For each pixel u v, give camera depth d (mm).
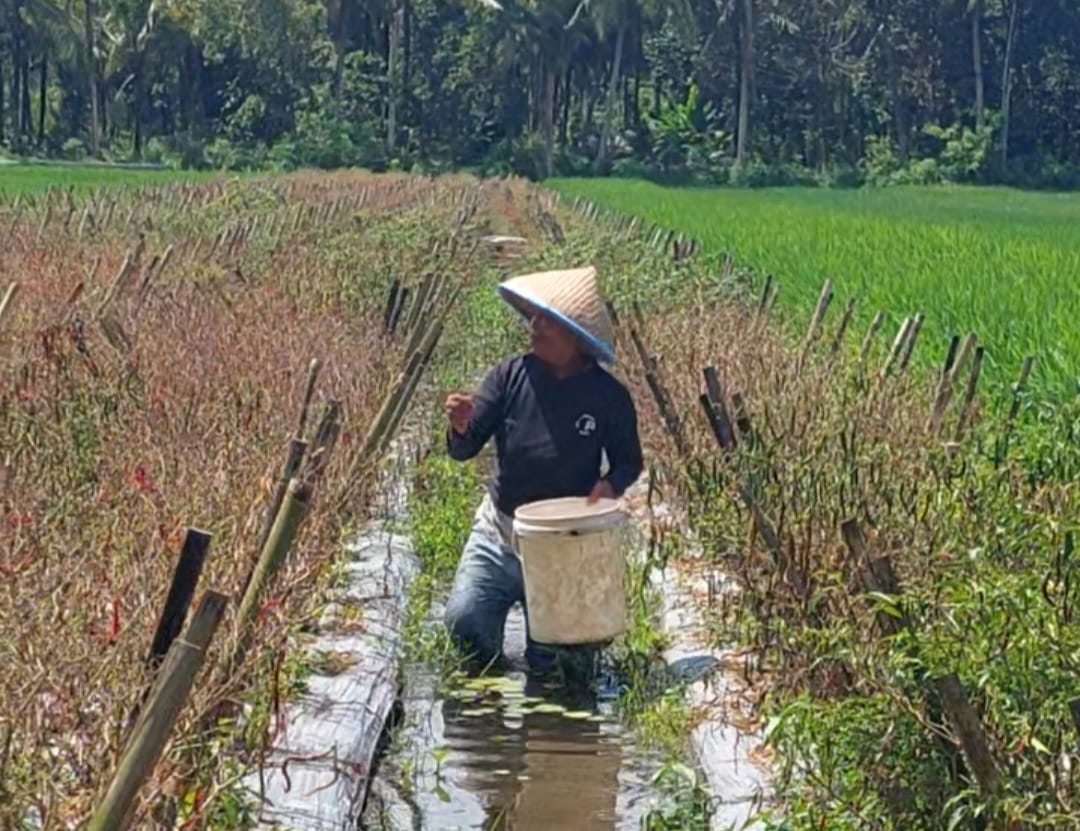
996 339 12945
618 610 7688
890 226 33844
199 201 31688
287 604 6559
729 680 7426
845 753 5172
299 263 17953
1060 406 8406
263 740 5699
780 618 6973
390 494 10664
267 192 34031
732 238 29312
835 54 78250
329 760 6215
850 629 5504
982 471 7145
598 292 7875
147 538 6418
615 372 12266
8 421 8625
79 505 7160
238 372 10211
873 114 82250
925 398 9547
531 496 7855
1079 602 5367
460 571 8133
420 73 80188
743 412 8117
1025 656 4777
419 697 7727
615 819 6445
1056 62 80125
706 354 11398
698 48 78812
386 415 9242
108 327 10547
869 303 16375
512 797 6648
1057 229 32688
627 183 65062
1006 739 4852
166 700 4066
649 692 7539
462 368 16500
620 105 84188
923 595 5227
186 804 5160
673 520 9898
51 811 4582
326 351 11484
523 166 75125
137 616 5332
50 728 4926
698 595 8719
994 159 76500
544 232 32031
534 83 78938
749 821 5594
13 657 4992
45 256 16828
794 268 21703
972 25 78750
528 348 16125
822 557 6723
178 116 85312
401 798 6605
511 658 8258
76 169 62844
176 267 16375
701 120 79188
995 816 4641
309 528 7516
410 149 79375
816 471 7438
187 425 8570
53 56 78562
